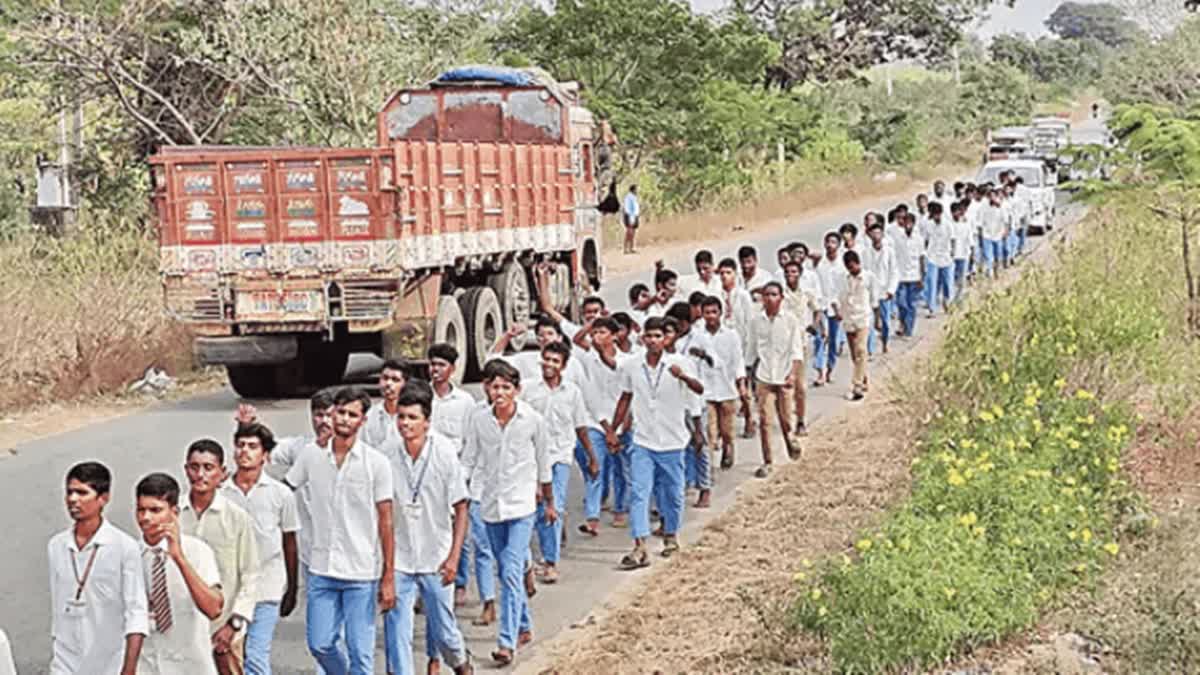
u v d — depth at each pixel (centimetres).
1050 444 990
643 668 785
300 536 723
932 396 1238
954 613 734
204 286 1545
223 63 2734
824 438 1359
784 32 5841
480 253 1697
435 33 2855
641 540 991
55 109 2823
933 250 2055
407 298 1566
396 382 817
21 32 2612
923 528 805
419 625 902
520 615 826
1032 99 7400
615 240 3469
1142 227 1714
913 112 6638
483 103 1980
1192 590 783
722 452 1265
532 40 3834
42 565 1014
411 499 740
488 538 860
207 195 1538
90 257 2061
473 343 1705
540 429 837
